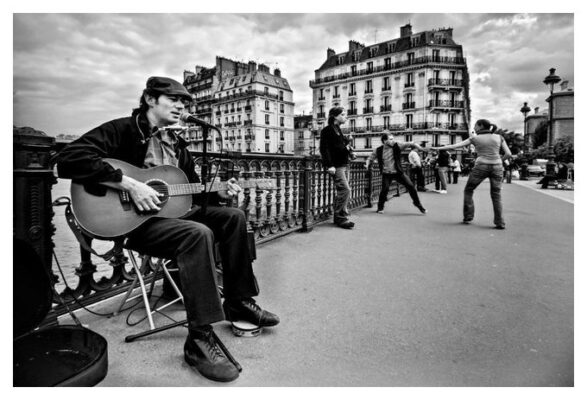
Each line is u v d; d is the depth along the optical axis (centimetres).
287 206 531
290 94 8600
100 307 262
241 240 236
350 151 607
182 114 232
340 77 6894
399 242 490
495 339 227
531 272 363
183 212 235
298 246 461
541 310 271
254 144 7819
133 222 210
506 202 1002
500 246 473
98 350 178
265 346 217
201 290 193
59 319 242
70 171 189
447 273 358
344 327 242
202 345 190
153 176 223
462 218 710
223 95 8500
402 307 275
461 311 268
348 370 194
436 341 225
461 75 5891
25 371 160
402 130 6091
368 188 881
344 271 360
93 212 199
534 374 191
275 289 309
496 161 595
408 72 6044
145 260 250
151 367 193
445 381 185
